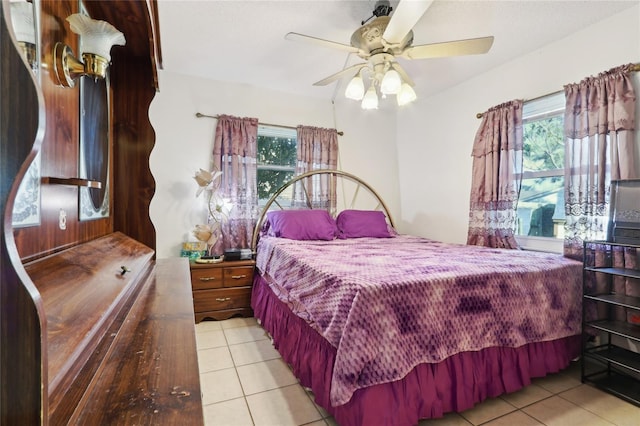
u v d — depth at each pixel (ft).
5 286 1.20
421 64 9.57
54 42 2.79
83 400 1.69
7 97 1.18
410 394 4.72
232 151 10.86
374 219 11.82
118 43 3.25
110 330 2.51
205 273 9.75
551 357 6.27
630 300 6.16
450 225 11.44
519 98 9.11
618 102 6.84
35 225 2.41
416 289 4.84
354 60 9.51
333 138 12.54
